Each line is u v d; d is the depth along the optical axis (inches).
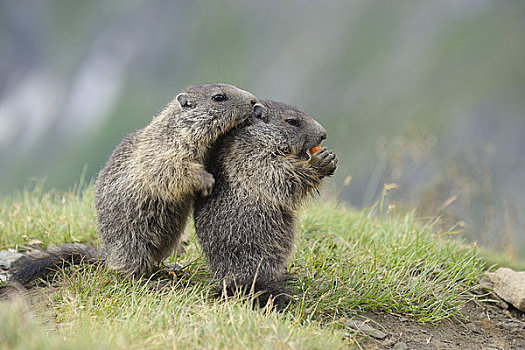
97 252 367.6
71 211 454.3
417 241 410.0
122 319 283.4
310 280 352.2
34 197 492.1
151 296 310.7
